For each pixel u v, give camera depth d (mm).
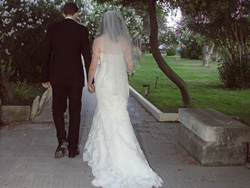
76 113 4504
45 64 4406
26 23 11734
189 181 3846
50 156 4543
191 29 14039
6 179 3713
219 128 4262
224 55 14938
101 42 3887
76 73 4387
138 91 12570
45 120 6660
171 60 38531
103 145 3965
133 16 22250
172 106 9156
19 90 8391
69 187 3561
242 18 12906
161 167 4297
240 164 4359
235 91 13445
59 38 4348
